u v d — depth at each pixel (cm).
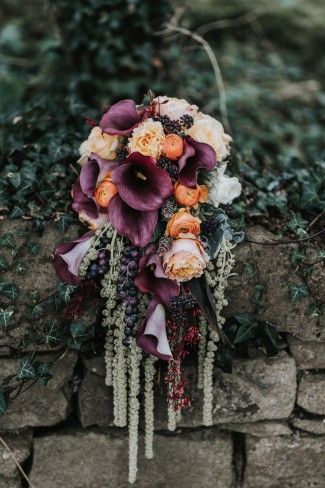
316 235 190
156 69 255
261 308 189
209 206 177
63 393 195
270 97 327
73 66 260
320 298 189
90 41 249
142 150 165
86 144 179
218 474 203
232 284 186
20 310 185
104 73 251
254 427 201
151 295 176
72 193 181
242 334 187
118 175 162
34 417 196
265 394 197
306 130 317
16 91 289
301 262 188
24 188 196
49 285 185
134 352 176
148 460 200
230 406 197
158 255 164
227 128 265
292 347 196
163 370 191
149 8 247
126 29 247
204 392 186
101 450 198
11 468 198
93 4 244
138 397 194
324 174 222
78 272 174
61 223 188
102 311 181
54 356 191
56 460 199
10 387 190
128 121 172
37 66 312
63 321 185
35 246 186
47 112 244
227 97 298
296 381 198
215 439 200
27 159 213
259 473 205
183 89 275
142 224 165
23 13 356
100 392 195
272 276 188
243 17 362
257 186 220
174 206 169
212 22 356
